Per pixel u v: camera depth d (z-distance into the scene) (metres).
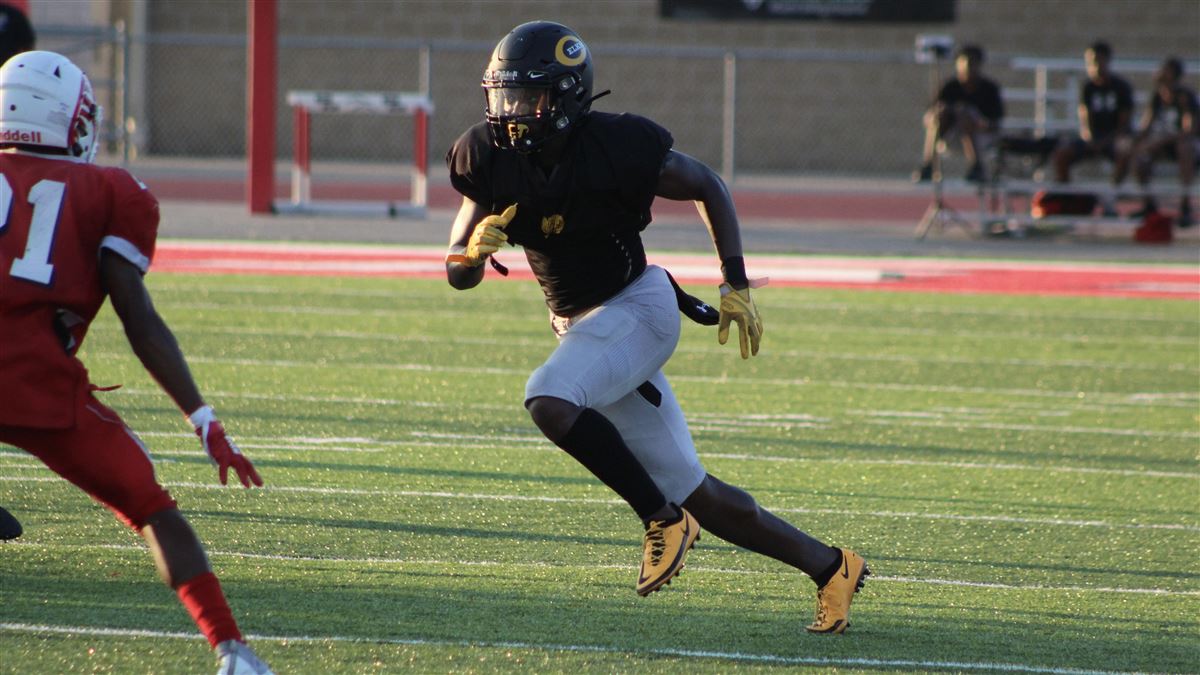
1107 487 24.20
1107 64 61.50
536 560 19.11
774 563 19.50
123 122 71.62
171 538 12.68
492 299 43.69
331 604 16.86
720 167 94.81
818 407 30.28
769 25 93.38
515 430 27.31
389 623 16.23
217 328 37.34
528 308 42.19
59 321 12.65
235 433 26.27
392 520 20.88
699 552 19.89
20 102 12.91
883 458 25.94
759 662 15.36
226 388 30.31
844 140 94.88
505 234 14.67
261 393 29.94
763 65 94.50
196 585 12.60
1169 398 32.03
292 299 42.47
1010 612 17.47
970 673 15.24
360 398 29.73
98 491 12.80
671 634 16.23
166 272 46.66
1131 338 39.72
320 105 63.75
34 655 14.81
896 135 94.56
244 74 93.69
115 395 28.95
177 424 26.70
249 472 12.53
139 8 91.25
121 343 34.44
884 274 50.66
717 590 18.08
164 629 15.73
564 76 14.43
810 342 38.12
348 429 26.95
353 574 18.14
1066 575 19.17
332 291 44.19
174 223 59.75
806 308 43.53
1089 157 61.81
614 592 17.80
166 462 23.81
